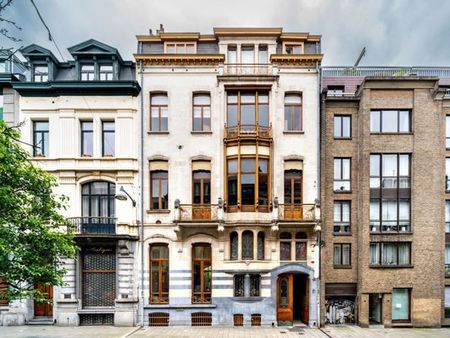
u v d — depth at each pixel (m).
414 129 18.28
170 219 17.88
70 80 17.81
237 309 17.41
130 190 17.97
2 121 10.25
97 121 18.22
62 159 17.84
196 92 18.50
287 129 18.52
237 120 18.44
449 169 18.80
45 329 16.41
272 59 18.27
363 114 18.23
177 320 17.39
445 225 18.58
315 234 17.73
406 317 17.78
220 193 17.89
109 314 17.47
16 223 11.18
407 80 18.22
